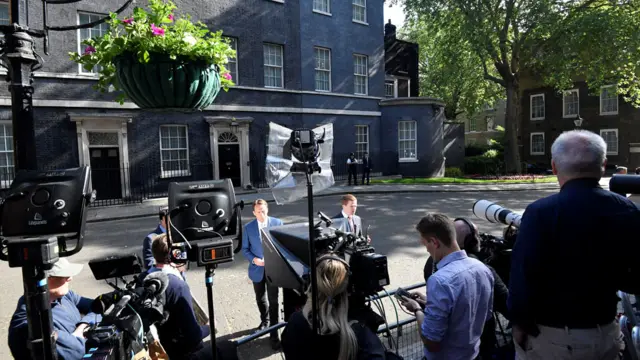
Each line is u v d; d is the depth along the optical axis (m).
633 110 27.66
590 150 2.00
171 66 2.34
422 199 15.91
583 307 1.95
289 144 2.41
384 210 13.18
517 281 2.04
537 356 2.09
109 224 11.52
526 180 22.58
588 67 21.97
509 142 25.31
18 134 1.85
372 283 1.97
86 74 14.26
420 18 23.89
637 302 2.73
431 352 2.34
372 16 22.80
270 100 18.73
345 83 21.69
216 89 2.64
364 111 22.45
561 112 31.14
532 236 2.00
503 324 3.93
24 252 1.62
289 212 12.54
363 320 2.00
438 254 2.49
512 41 25.36
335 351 1.83
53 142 13.81
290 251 2.30
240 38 17.75
